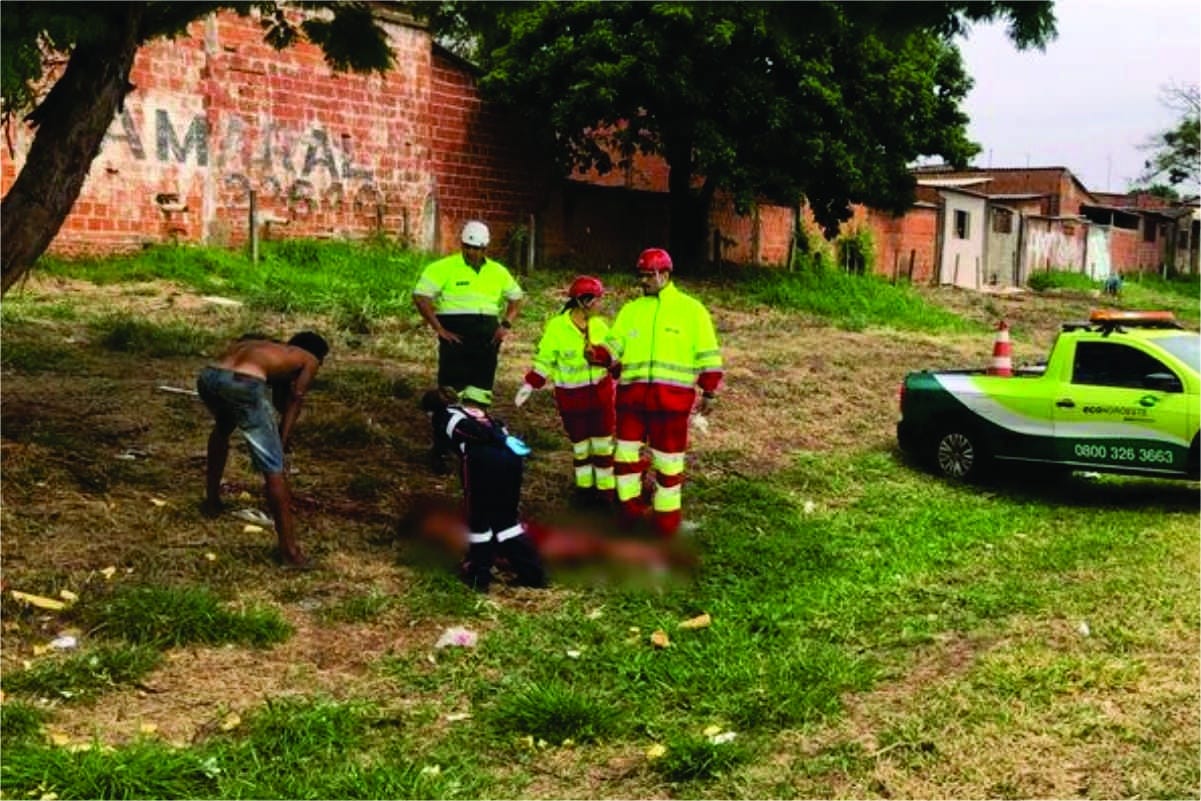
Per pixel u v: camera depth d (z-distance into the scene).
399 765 4.69
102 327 12.95
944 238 39.25
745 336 19.72
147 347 12.30
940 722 5.28
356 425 9.97
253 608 6.27
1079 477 11.78
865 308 25.77
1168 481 11.66
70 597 6.10
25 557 6.53
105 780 4.35
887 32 8.10
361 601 6.51
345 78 20.80
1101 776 4.79
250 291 16.72
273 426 7.04
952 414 11.30
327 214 20.75
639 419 8.19
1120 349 10.55
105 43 7.55
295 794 4.42
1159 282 56.41
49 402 9.62
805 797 4.60
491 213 23.91
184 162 18.44
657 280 8.18
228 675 5.55
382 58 9.59
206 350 12.61
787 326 21.62
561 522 8.43
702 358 8.17
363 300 16.83
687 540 8.12
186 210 18.50
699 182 29.03
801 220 31.61
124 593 6.20
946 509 9.93
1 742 4.64
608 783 4.71
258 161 19.55
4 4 6.21
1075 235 50.03
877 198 26.73
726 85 23.56
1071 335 10.84
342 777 4.55
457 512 8.09
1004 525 9.41
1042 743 5.09
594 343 8.76
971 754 4.97
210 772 4.50
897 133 25.81
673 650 6.14
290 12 10.96
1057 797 4.60
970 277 41.09
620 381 8.26
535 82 22.95
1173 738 5.16
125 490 7.79
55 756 4.45
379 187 21.64
